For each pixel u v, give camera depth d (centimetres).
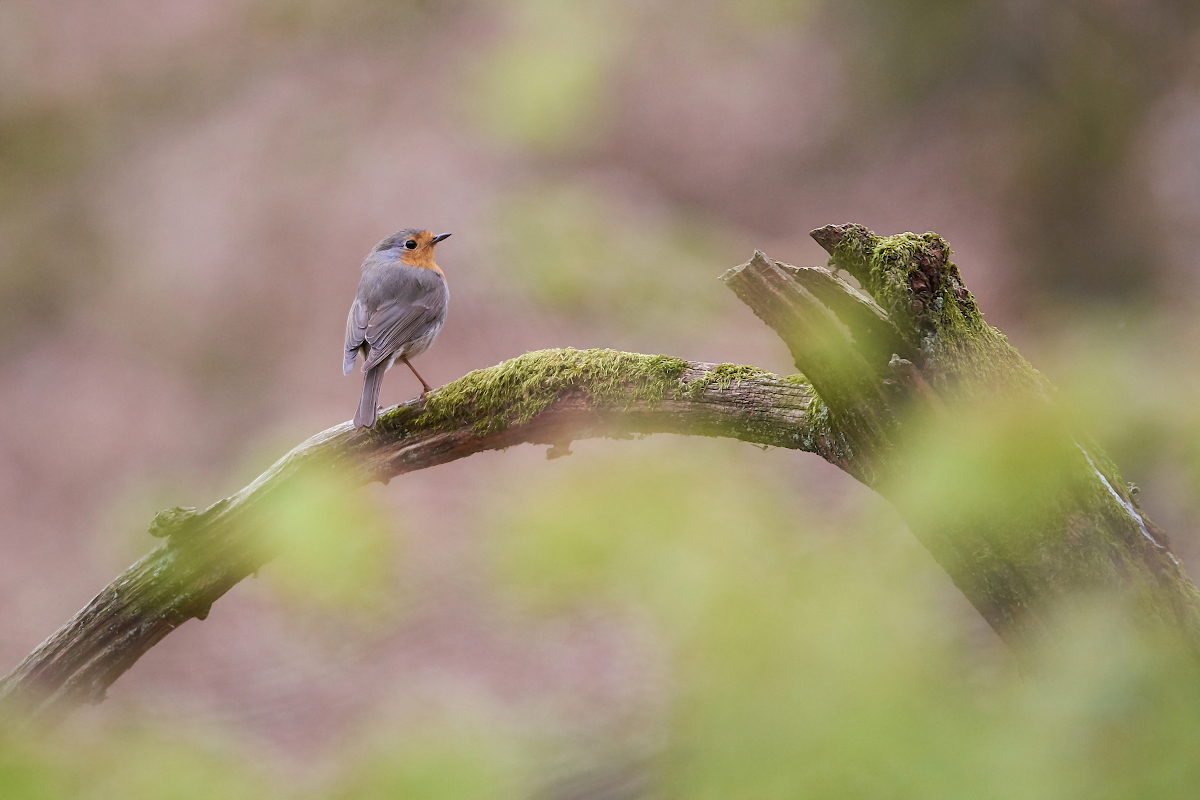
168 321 1981
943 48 2183
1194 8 1755
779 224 2188
